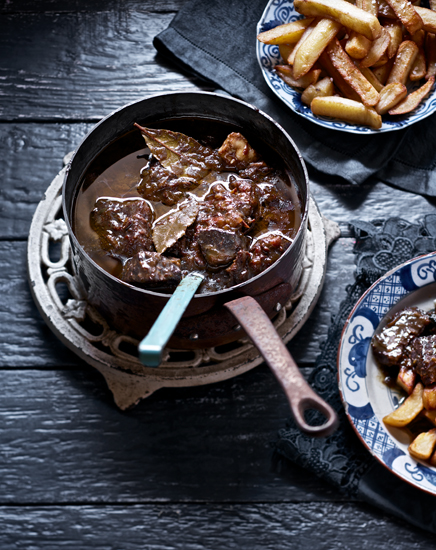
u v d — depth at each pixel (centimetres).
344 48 132
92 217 117
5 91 136
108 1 141
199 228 115
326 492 121
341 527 120
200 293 112
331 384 123
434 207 132
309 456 120
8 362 125
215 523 120
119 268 115
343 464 120
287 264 112
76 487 121
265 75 133
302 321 125
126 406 123
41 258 126
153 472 122
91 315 124
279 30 131
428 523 118
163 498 121
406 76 131
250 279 109
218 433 123
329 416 100
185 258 114
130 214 116
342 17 127
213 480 121
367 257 126
